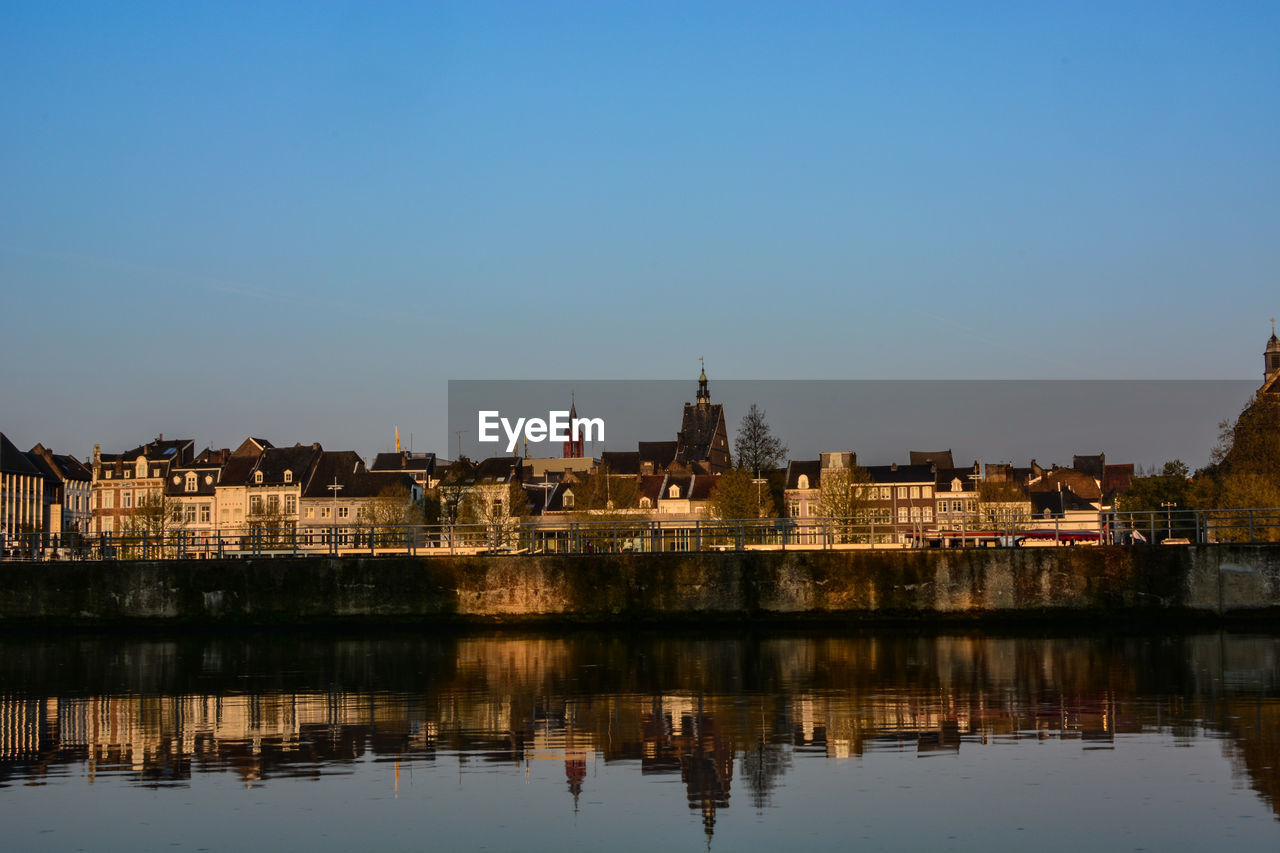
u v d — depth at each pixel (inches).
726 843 853.8
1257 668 1680.6
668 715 1326.3
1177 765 1051.9
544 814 925.8
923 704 1380.4
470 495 5349.4
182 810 941.8
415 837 872.3
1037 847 833.5
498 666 1811.0
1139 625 2356.1
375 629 2493.8
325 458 6491.1
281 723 1301.7
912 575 2420.0
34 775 1060.5
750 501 4320.9
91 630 2522.1
